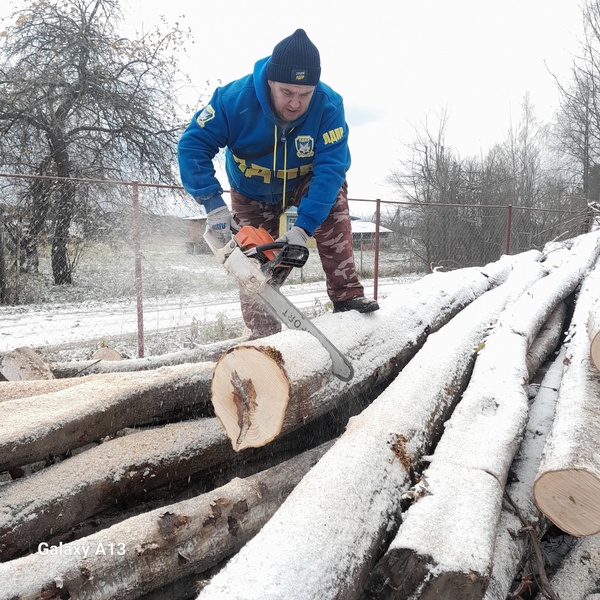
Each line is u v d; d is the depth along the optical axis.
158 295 7.97
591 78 17.44
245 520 1.96
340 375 2.25
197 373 2.57
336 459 1.79
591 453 1.69
